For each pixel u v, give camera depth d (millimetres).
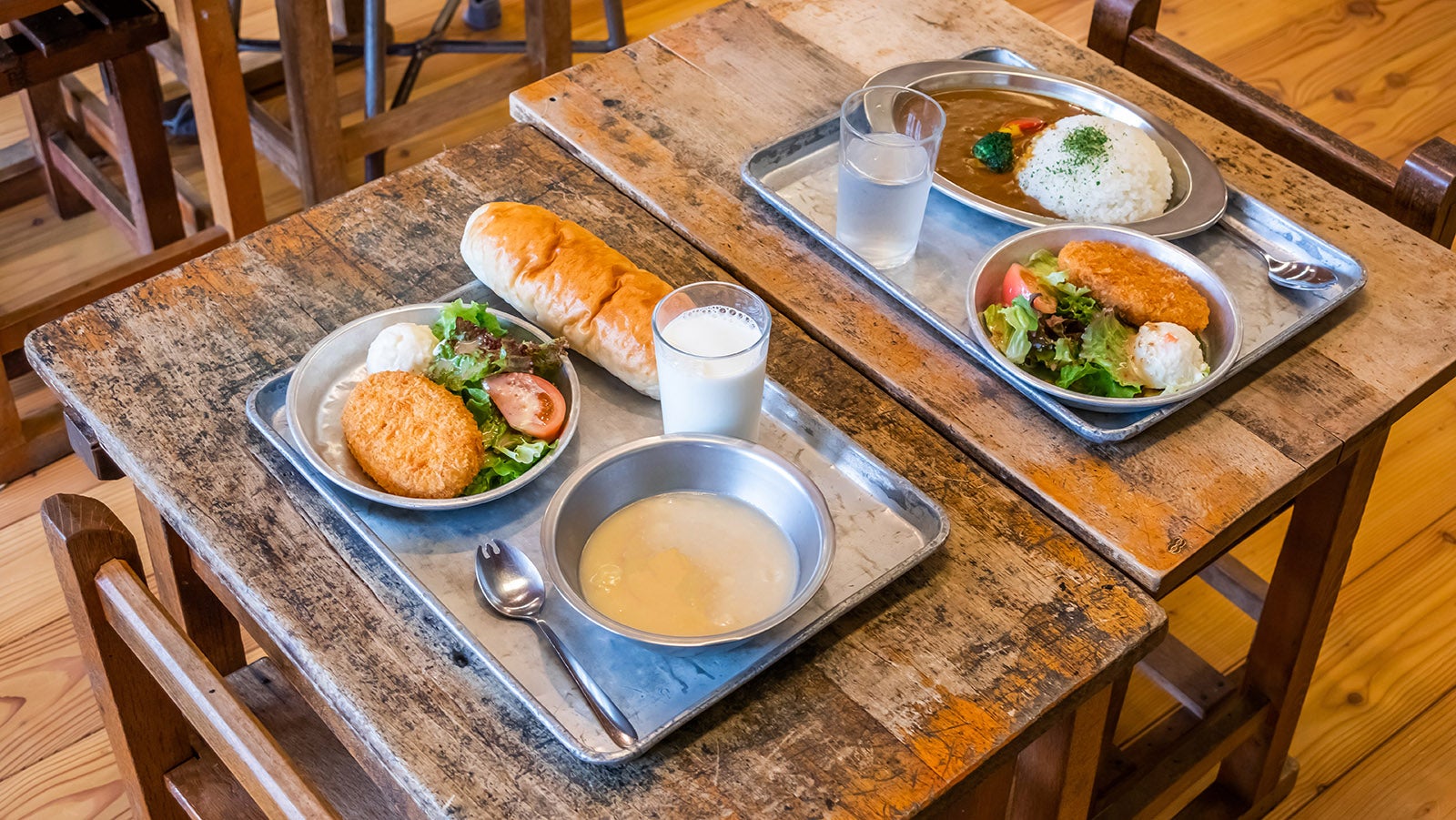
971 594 979
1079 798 1176
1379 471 2105
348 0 2729
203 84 1961
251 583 955
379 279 1208
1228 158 1393
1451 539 2010
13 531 1930
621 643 922
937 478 1067
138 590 965
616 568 964
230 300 1179
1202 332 1157
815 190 1341
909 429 1107
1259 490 1053
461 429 1002
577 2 3004
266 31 2840
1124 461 1073
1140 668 1637
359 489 980
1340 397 1130
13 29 1903
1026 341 1118
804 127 1407
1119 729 1768
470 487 1012
